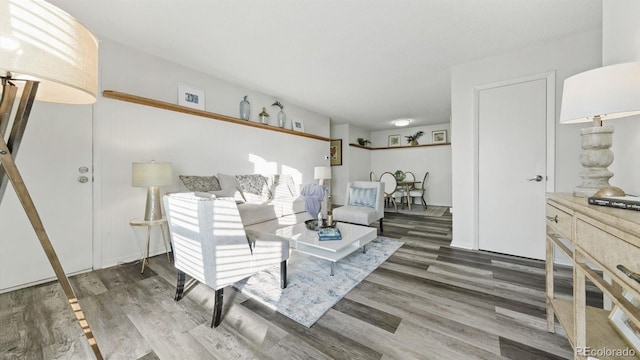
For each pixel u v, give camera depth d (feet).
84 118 7.57
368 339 4.44
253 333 4.61
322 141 18.93
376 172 25.17
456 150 9.86
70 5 6.42
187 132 10.33
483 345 4.25
